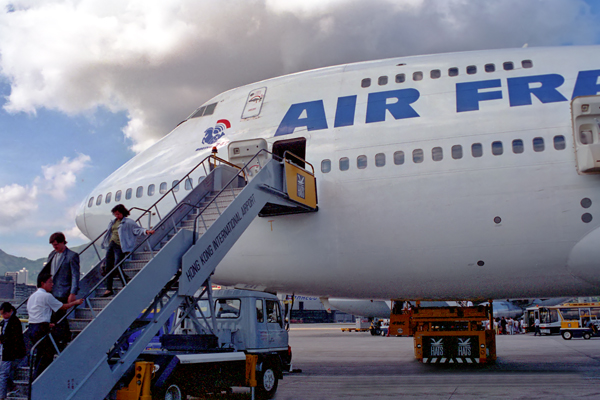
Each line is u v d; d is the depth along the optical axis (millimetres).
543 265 12828
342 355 22438
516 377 13398
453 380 13055
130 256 9805
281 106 15609
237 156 14898
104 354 7691
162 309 8992
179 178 15820
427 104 13844
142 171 16844
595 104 12070
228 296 11773
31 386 6750
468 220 12812
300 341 34500
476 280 13688
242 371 10117
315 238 14039
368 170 13648
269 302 12414
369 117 14195
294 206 13359
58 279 8641
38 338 7715
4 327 8328
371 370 15969
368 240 13594
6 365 8344
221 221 10266
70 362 7223
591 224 12141
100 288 9484
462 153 13008
